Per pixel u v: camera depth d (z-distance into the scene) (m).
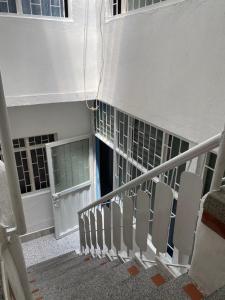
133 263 2.00
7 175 0.81
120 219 2.18
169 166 1.37
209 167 2.07
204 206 1.04
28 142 4.27
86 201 5.15
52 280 2.54
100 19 3.29
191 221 1.35
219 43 1.64
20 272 1.00
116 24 2.92
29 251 4.55
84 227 3.38
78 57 3.50
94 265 2.64
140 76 2.62
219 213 0.98
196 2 1.76
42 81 3.38
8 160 0.78
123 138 3.64
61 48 3.35
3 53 3.04
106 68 3.38
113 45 3.08
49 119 4.23
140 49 2.53
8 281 0.82
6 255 0.86
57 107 4.21
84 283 1.95
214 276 1.09
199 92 1.88
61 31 3.27
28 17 3.02
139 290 1.52
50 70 3.38
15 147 4.23
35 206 4.65
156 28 2.24
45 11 3.14
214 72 1.72
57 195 4.49
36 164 4.50
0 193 0.93
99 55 3.52
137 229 1.90
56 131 4.36
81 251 3.75
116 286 1.59
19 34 3.05
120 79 3.05
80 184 4.87
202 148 1.14
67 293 2.01
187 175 1.28
